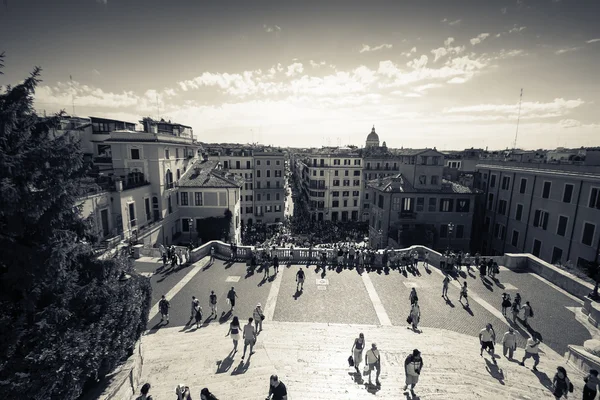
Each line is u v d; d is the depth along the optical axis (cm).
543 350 1534
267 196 7788
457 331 1705
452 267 2588
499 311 1934
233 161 7588
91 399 944
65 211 900
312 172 7912
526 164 4034
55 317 843
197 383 1193
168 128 4856
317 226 6975
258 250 2742
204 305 1988
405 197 4200
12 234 790
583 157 4700
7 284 802
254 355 1409
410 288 2256
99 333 949
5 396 720
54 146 873
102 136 4294
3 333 752
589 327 1739
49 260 815
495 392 1150
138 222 3353
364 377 1235
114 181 3047
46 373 789
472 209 4272
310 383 1194
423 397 1109
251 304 1997
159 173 3656
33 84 838
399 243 4006
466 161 6706
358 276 2459
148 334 1639
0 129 755
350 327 1719
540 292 2208
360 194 8069
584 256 3125
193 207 4216
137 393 1141
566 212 3353
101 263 1060
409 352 1448
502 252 4328
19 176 804
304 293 2155
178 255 2669
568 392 1082
